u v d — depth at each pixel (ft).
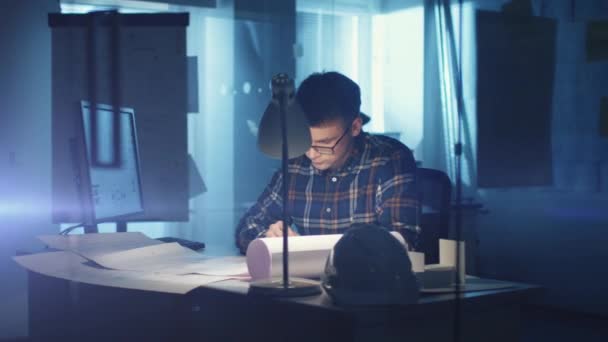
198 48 15.38
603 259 12.46
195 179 10.94
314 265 4.66
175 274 4.90
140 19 9.60
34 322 5.74
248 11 15.81
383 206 6.04
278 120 4.40
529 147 13.65
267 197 6.79
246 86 15.97
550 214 13.43
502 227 14.49
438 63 16.11
